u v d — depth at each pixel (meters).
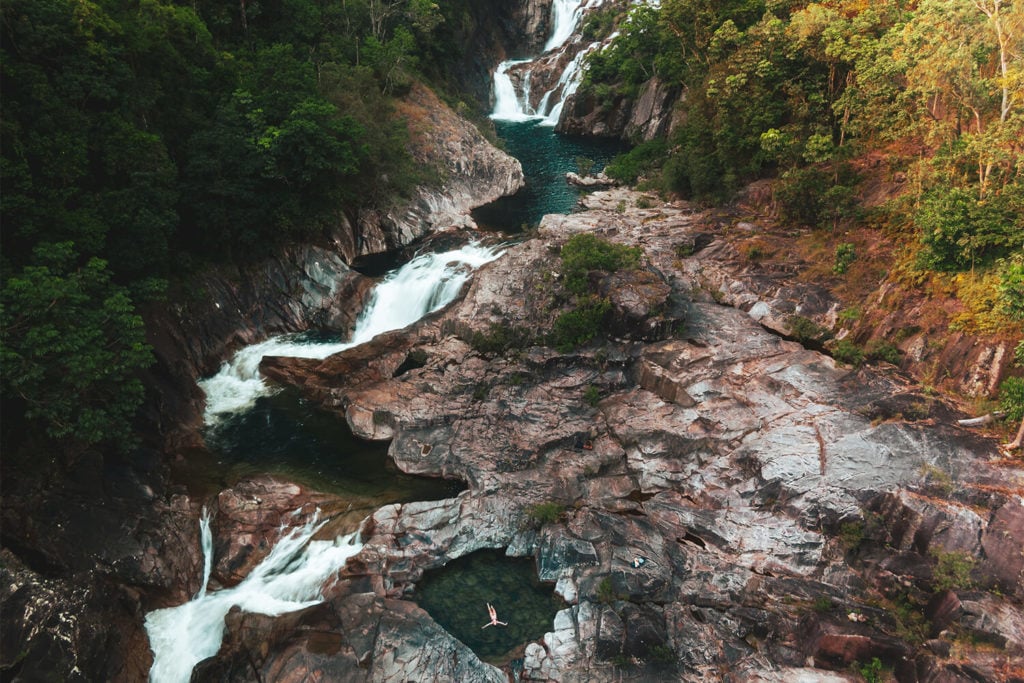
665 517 23.33
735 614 19.94
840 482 22.41
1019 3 26.66
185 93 34.81
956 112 29.55
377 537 22.72
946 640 18.09
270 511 23.64
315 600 21.05
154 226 27.75
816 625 18.77
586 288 32.34
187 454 26.55
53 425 20.66
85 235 25.39
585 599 20.81
